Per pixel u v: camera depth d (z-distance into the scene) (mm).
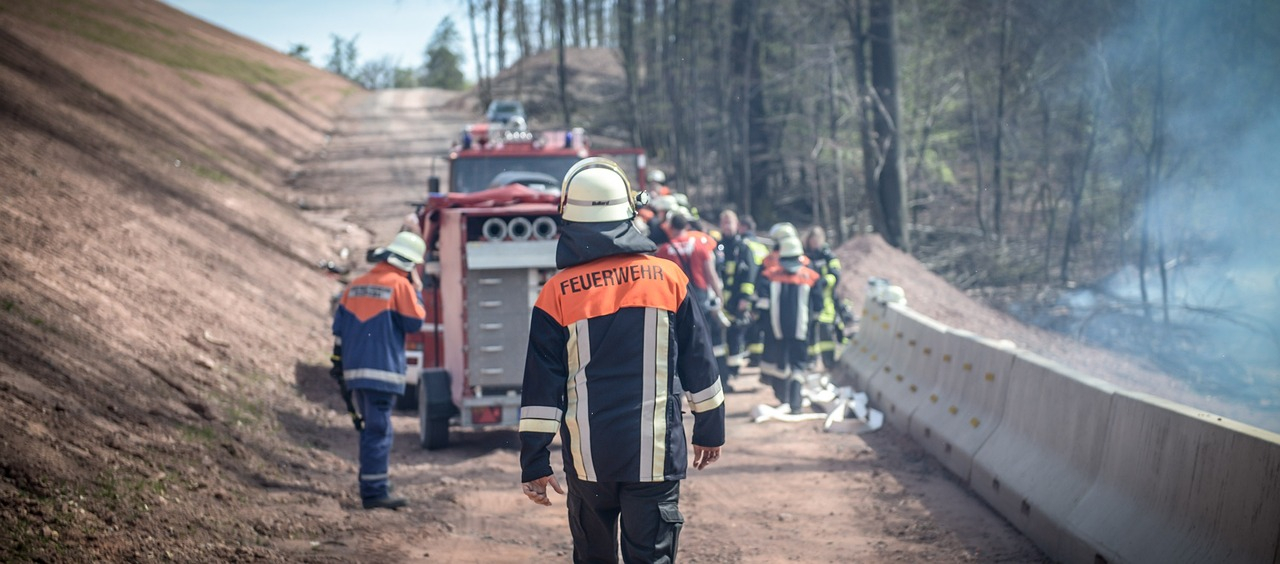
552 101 58938
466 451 8789
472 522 6438
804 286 10055
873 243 18734
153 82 36594
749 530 6203
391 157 41875
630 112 39656
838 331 13742
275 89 61062
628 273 3693
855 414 9727
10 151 12078
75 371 6793
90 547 4645
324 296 15367
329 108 68125
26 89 18000
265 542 5480
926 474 7566
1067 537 5305
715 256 12039
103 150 16109
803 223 29594
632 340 3623
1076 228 21359
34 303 7609
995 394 7133
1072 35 20547
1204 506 4363
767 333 10195
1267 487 3959
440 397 8672
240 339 10281
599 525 3814
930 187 28047
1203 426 4422
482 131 12812
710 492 7230
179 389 7816
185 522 5383
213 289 11484
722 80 31203
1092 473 5414
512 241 8430
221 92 46344
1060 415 5930
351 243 21922
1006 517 6285
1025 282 21094
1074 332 16969
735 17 28141
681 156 34719
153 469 5922
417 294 6855
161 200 14680
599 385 3623
